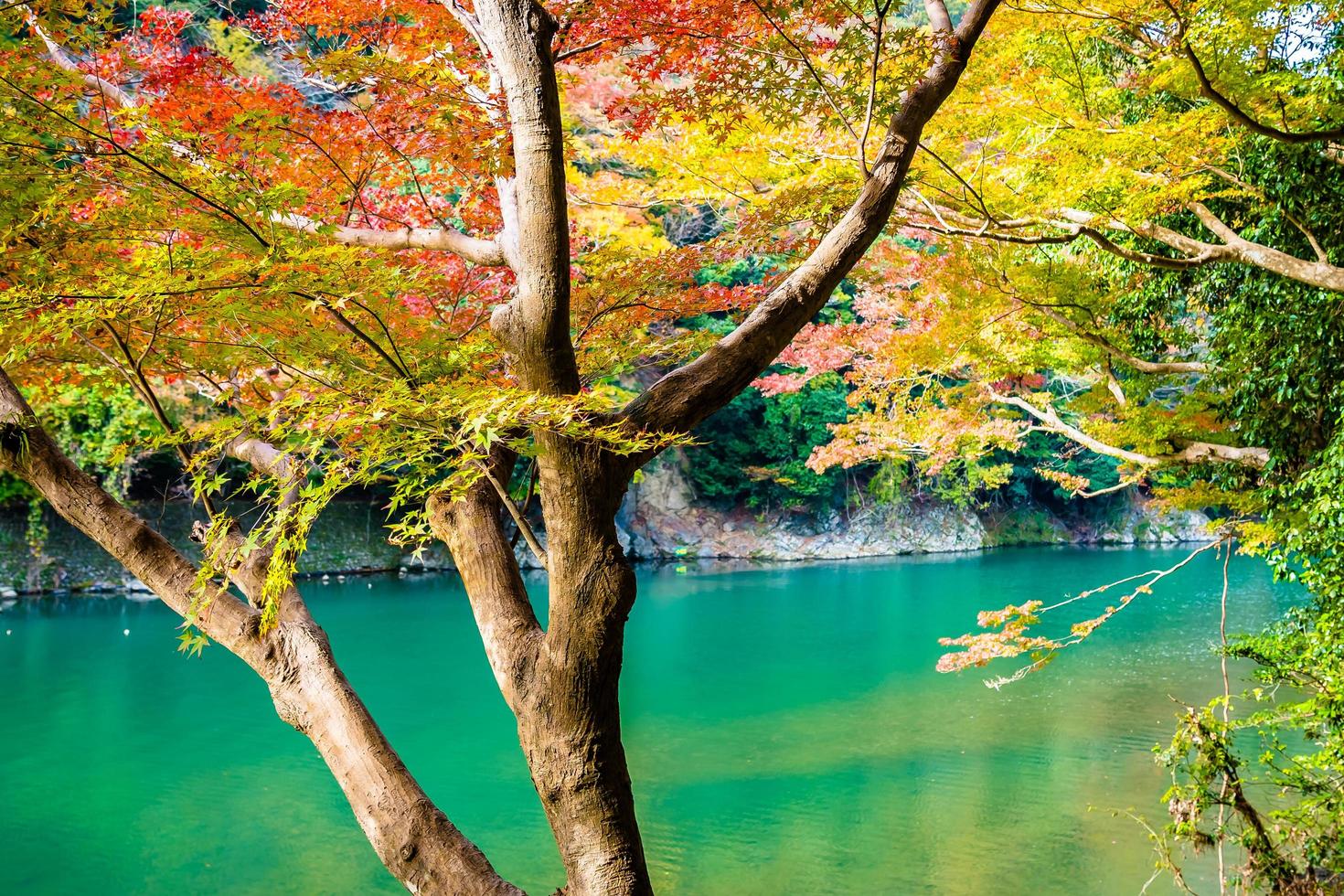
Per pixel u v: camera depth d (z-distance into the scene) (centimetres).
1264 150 695
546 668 269
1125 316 850
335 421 262
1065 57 765
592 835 263
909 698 1362
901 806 941
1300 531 676
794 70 381
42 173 320
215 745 1125
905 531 3158
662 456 2975
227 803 944
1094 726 1212
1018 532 3416
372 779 283
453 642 1703
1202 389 853
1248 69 642
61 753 1089
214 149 363
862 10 362
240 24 471
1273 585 2372
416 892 273
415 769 1059
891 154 307
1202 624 1897
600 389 486
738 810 935
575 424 247
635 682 1462
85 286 305
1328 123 655
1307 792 662
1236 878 714
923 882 771
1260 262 635
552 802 267
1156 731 1188
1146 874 780
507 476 324
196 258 289
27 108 312
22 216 323
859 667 1552
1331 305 682
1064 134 651
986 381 909
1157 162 661
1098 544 3466
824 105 377
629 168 997
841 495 3125
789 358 1003
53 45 374
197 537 314
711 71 384
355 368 312
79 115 340
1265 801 891
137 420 1817
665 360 538
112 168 312
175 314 322
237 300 291
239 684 1398
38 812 916
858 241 297
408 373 297
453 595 2172
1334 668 671
